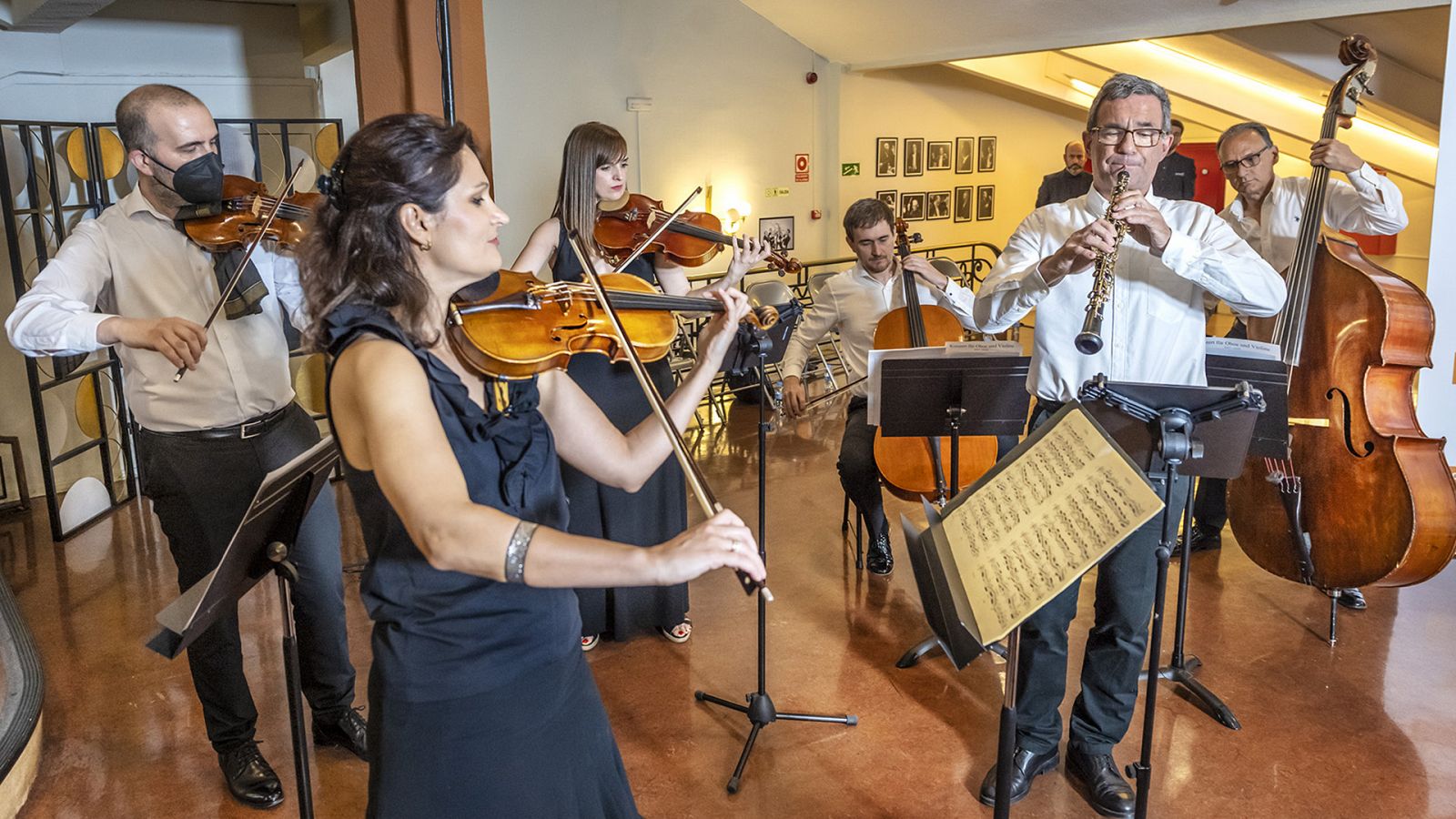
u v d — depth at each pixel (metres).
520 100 7.86
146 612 4.05
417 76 3.88
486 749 1.50
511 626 1.50
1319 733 3.00
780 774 2.86
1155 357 2.64
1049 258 2.47
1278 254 4.19
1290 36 6.93
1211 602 3.87
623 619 3.59
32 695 3.08
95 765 2.99
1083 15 7.03
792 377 4.28
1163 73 8.61
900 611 3.89
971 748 2.98
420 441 1.34
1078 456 1.82
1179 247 2.39
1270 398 2.73
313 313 1.41
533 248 3.36
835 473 5.60
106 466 5.27
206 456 2.66
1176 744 2.96
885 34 8.61
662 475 3.55
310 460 1.88
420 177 1.37
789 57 9.27
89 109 5.59
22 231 5.36
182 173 2.51
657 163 8.69
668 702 3.25
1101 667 2.68
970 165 10.64
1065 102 10.29
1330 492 3.35
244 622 3.90
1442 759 2.87
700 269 8.97
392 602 1.48
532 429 1.53
